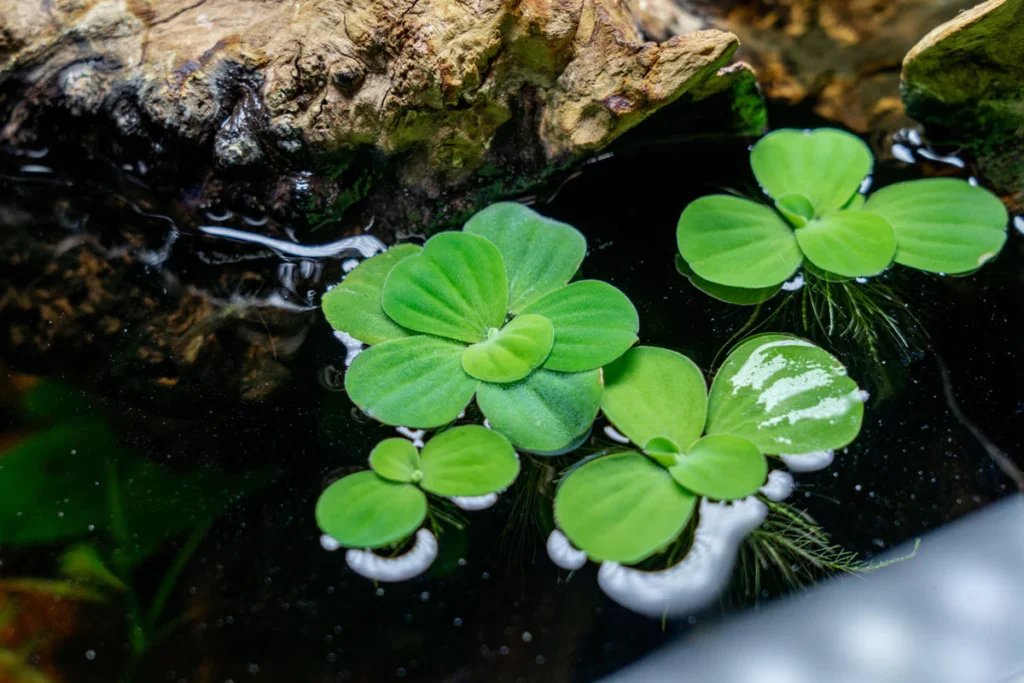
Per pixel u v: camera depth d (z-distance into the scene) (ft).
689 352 1.16
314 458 1.12
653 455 1.10
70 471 1.12
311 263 1.22
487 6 1.16
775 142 1.24
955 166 1.25
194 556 1.09
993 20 1.17
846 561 1.08
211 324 1.18
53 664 1.06
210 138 1.19
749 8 1.27
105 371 1.16
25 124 1.23
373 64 1.18
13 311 1.19
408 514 1.08
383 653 1.06
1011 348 1.15
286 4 1.19
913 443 1.12
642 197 1.24
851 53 1.26
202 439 1.13
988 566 1.07
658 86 1.18
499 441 1.11
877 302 1.18
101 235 1.23
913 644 1.06
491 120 1.20
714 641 1.06
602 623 1.07
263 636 1.07
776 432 1.11
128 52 1.20
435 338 1.15
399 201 1.22
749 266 1.19
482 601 1.07
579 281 1.17
